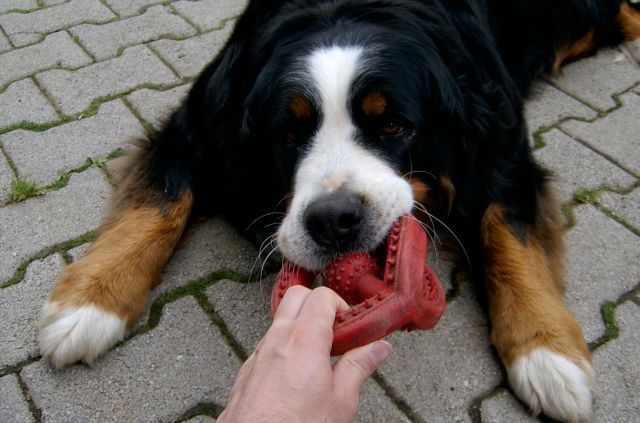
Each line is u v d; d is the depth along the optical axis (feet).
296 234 2.55
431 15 2.89
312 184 2.57
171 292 2.94
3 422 2.59
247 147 2.92
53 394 2.64
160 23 4.30
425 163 2.81
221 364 2.72
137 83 3.88
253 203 3.06
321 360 1.87
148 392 2.65
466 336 2.78
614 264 3.02
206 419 2.59
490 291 2.82
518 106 3.09
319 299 1.99
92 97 3.79
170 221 2.99
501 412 2.59
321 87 2.63
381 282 2.36
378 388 2.64
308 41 2.76
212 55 4.06
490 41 3.07
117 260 2.83
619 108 3.76
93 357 2.69
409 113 2.69
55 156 3.48
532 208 3.04
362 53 2.67
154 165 3.13
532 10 3.76
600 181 3.36
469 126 2.89
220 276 3.00
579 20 3.98
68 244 3.11
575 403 2.51
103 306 2.72
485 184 2.99
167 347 2.77
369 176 2.57
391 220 2.55
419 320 2.25
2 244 3.10
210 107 3.02
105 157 3.47
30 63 4.00
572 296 2.91
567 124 3.67
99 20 4.33
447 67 2.86
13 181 3.34
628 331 2.80
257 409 1.80
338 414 1.89
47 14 4.38
